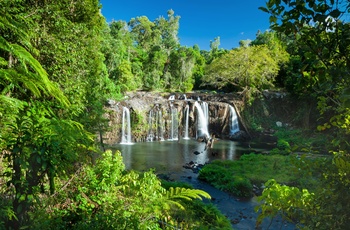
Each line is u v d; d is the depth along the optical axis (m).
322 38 1.28
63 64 6.25
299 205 1.56
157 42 48.53
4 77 1.79
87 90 7.40
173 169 12.32
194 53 40.28
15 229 1.97
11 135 1.80
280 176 10.10
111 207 3.64
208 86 37.84
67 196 3.37
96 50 9.18
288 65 24.47
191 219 5.36
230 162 12.80
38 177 2.01
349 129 1.45
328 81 1.32
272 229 6.35
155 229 3.74
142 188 4.14
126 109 19.81
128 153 15.68
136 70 32.12
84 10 7.96
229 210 7.77
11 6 3.30
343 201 1.38
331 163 1.52
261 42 36.00
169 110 22.36
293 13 1.28
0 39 1.62
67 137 2.07
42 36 5.39
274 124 24.59
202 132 23.42
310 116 20.84
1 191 2.17
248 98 25.17
